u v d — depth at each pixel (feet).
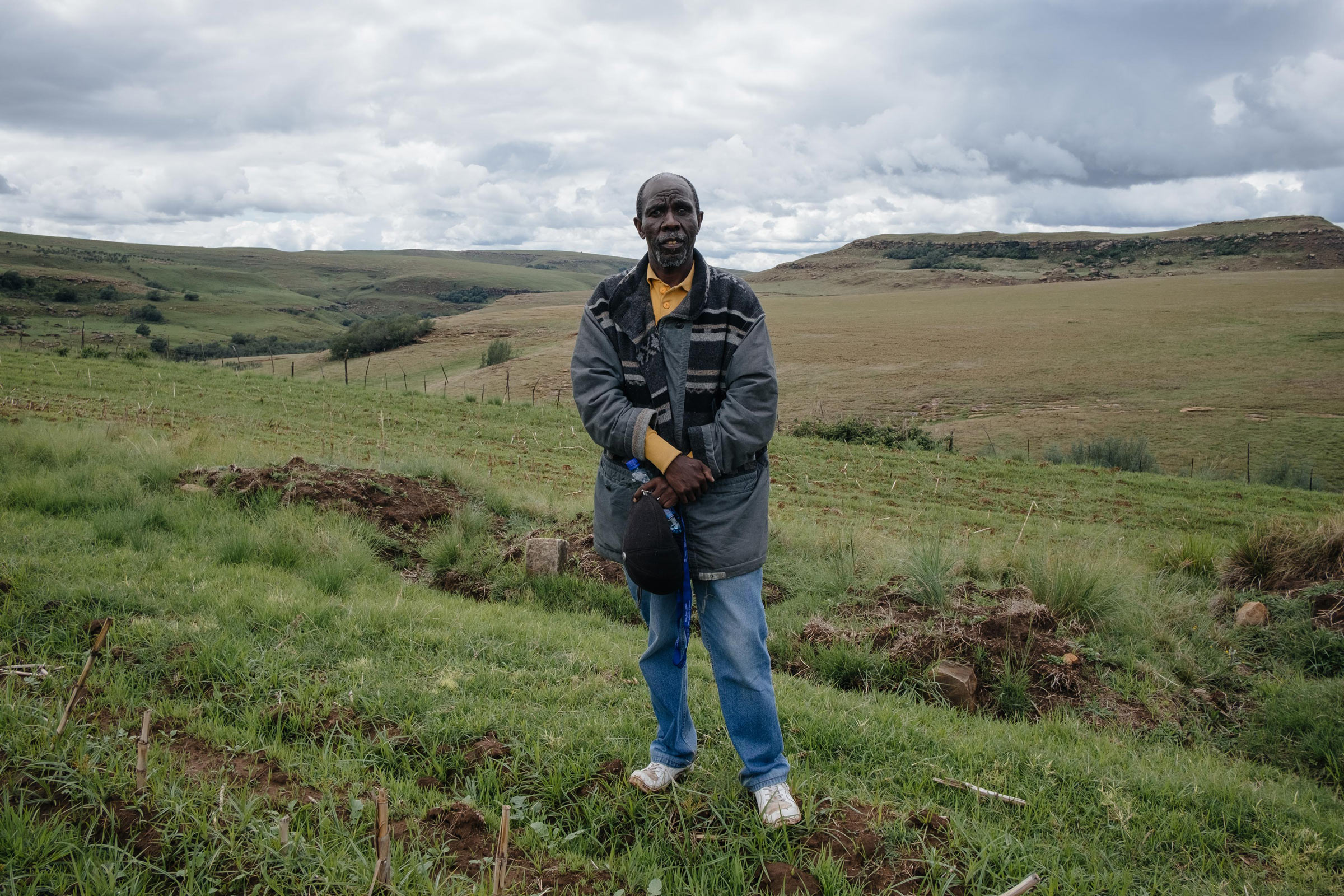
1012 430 116.47
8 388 66.74
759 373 7.56
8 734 8.38
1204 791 10.39
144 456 27.68
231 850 6.95
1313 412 118.93
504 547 22.89
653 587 7.59
